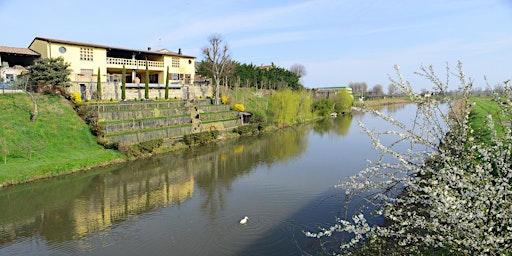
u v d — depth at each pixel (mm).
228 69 66688
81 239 17656
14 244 17156
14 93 35656
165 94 52156
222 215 20531
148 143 37125
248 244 16875
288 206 21719
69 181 27422
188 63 61750
